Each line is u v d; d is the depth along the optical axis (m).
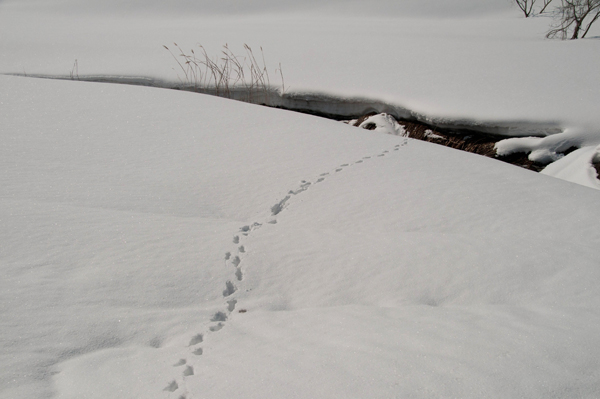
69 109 5.51
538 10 21.09
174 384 1.56
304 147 4.90
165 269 2.43
